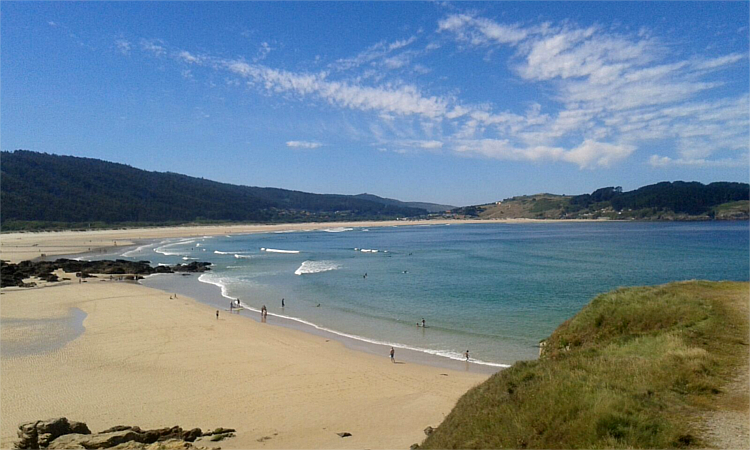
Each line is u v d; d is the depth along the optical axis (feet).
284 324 116.47
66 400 64.54
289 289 169.37
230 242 424.05
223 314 125.49
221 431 53.72
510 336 104.42
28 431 44.88
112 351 88.48
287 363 83.56
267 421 58.39
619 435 26.66
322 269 225.56
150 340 96.78
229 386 71.56
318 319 122.62
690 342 41.96
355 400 66.39
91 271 208.13
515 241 408.67
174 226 636.89
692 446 25.11
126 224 591.37
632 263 231.50
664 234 432.25
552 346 56.49
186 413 60.90
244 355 87.71
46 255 287.48
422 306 138.10
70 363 80.89
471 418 34.99
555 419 29.60
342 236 522.47
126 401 64.64
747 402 29.78
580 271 207.31
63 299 141.90
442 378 76.38
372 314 128.26
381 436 52.54
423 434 52.47
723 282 66.49
